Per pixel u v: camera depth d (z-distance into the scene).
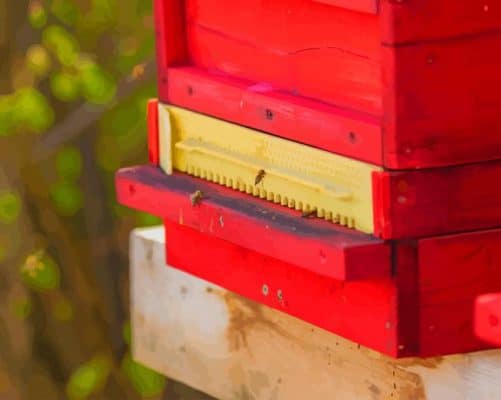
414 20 7.29
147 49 19.55
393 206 7.38
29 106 19.69
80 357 21.66
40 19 19.41
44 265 20.62
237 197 8.40
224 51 8.74
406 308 7.48
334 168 7.75
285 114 8.06
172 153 9.01
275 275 8.30
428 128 7.38
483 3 7.37
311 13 7.95
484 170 7.50
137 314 10.30
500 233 7.56
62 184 20.84
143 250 10.13
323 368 8.61
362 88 7.64
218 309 9.47
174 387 21.39
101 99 19.48
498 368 7.54
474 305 7.42
